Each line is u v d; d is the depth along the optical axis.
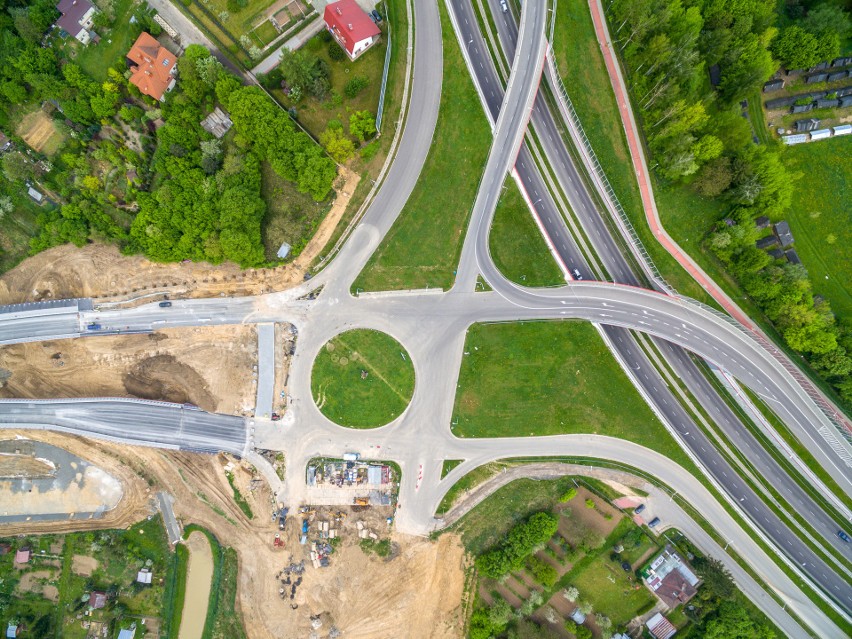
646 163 82.94
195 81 76.75
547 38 82.50
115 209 83.69
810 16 76.00
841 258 79.38
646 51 77.88
